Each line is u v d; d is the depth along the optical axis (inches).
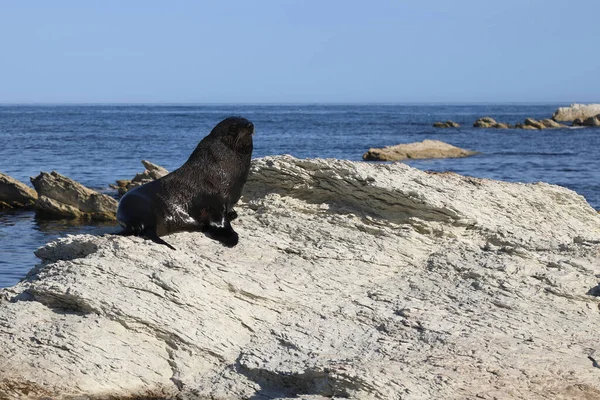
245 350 655.8
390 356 615.5
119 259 731.4
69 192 1897.1
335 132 6166.3
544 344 633.6
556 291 720.3
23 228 1696.6
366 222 876.0
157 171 2213.3
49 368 620.4
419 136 5506.9
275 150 4185.5
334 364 602.5
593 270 761.0
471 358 607.2
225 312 684.7
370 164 969.5
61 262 746.2
